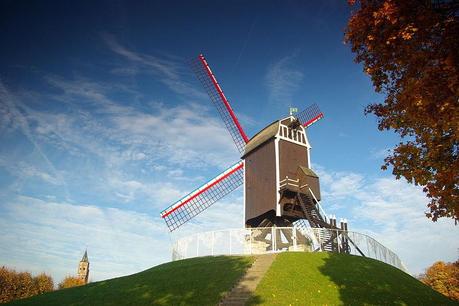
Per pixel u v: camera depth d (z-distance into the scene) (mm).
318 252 30000
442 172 14008
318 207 36344
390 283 25219
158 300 22828
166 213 41344
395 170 15867
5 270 84312
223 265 28016
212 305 21266
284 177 37125
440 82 12875
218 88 48000
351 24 15094
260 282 24016
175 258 35406
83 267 173250
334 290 23047
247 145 43250
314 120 47031
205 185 43469
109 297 24625
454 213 14617
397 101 14953
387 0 13688
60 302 25250
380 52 14742
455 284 69250
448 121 12805
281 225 37281
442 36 13281
